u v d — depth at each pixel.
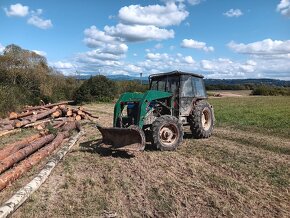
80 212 5.58
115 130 9.05
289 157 9.32
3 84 23.34
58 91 29.50
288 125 15.61
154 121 9.59
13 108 19.45
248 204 5.89
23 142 10.27
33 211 5.61
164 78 11.34
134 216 5.43
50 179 7.26
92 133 13.27
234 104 32.62
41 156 8.80
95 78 31.59
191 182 6.96
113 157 9.03
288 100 41.06
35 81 26.50
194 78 11.65
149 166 8.16
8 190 6.59
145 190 6.52
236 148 10.30
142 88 37.34
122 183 6.90
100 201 5.99
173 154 9.32
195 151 9.73
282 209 5.72
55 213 5.55
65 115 18.12
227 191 6.46
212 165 8.30
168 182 6.95
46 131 12.20
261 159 8.95
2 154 8.70
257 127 15.17
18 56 25.89
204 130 11.62
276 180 7.18
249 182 7.05
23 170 7.57
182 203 5.91
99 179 7.24
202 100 11.97
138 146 8.91
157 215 5.47
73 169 7.95
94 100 30.55
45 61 28.31
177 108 10.94
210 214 5.51
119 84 36.50
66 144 10.45
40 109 19.69
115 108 9.80
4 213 5.25
